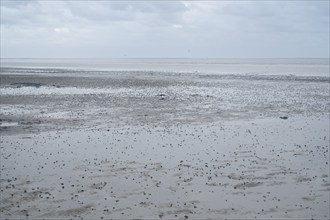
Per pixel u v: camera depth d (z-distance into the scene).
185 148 17.94
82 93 43.31
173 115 27.97
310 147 18.11
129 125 23.89
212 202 11.45
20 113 28.42
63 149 17.72
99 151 17.36
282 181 13.29
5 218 10.34
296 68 123.25
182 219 10.32
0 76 71.12
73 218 10.39
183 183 13.11
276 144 18.72
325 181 13.27
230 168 14.81
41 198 11.74
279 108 31.94
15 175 13.91
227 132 21.70
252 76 76.44
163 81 62.44
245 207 11.09
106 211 10.84
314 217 10.43
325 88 49.75
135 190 12.45
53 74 81.50
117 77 72.00
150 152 17.19
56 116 27.16
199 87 52.25
